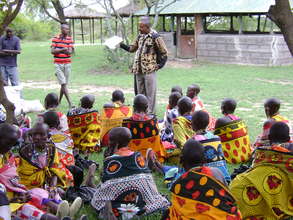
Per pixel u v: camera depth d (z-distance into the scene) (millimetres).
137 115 5598
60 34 10305
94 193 4172
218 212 3330
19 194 3631
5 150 3479
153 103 8695
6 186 3535
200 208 3342
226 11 20406
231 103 6062
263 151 4016
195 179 3383
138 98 5641
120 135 4074
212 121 6918
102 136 6664
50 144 4312
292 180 3912
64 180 4406
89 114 6301
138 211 3951
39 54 27766
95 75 17828
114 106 6660
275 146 3998
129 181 3977
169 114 6340
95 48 32469
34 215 3566
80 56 25875
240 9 20031
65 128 5531
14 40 10477
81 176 4637
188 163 3510
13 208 3543
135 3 27906
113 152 4211
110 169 4023
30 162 4156
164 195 4461
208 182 3363
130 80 16031
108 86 14570
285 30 3994
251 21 26875
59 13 25312
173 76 16938
